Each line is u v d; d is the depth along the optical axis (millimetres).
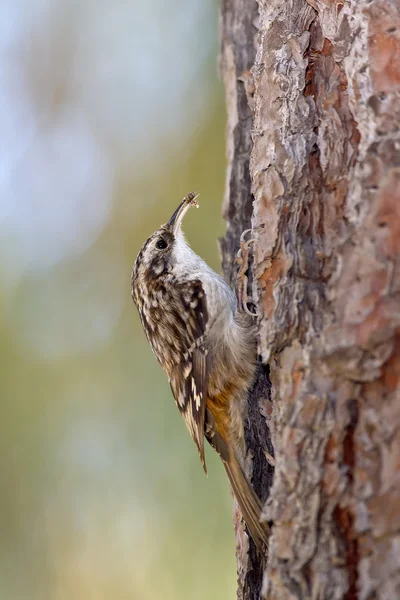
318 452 4500
